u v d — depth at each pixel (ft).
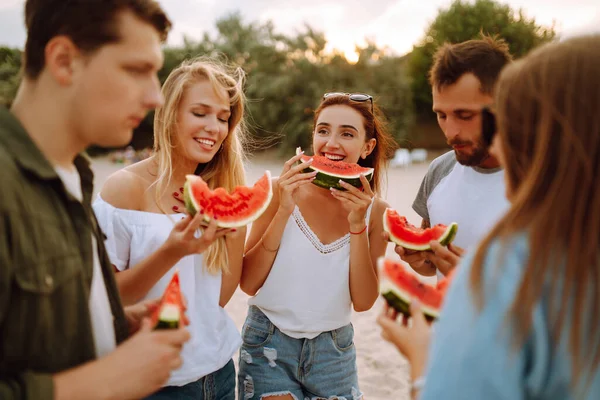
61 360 4.59
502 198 7.81
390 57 105.91
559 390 3.44
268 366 9.12
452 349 3.49
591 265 3.40
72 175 5.31
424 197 9.62
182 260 7.78
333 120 10.16
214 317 8.04
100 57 4.61
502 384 3.34
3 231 4.00
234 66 9.77
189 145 8.14
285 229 9.25
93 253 5.36
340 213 9.80
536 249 3.46
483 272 3.58
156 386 4.66
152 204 8.11
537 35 93.71
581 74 3.49
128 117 4.88
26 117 4.81
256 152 101.24
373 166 11.23
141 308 6.49
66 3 4.49
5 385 3.94
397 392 14.08
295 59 104.17
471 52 7.00
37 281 4.20
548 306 3.44
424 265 9.07
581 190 3.45
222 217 7.61
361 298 9.27
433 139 110.01
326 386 9.22
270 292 9.12
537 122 3.67
